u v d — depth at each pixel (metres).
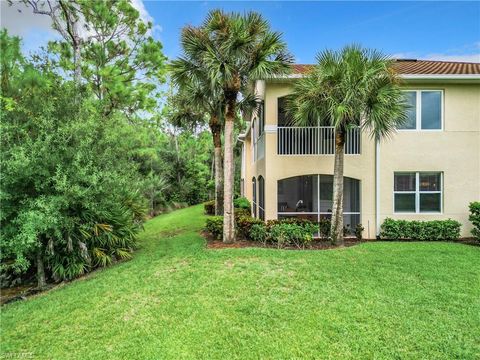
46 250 7.46
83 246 7.85
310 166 11.25
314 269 7.02
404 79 10.52
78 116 7.74
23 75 7.20
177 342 4.31
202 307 5.32
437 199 11.23
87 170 7.38
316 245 9.45
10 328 4.97
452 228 10.48
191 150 29.30
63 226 7.33
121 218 9.30
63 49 10.04
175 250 9.09
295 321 4.76
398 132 11.12
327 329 4.52
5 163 6.43
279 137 11.34
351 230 11.33
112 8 10.58
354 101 8.40
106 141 8.11
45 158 6.88
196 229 13.38
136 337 4.50
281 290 5.92
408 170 11.15
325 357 3.90
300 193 11.84
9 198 6.75
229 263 7.55
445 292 5.71
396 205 11.25
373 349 4.03
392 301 5.37
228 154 9.81
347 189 11.64
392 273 6.74
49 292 6.91
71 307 5.62
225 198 9.84
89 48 10.52
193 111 14.62
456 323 4.62
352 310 5.06
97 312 5.36
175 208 25.09
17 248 6.84
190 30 8.91
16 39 7.32
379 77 8.64
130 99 9.98
